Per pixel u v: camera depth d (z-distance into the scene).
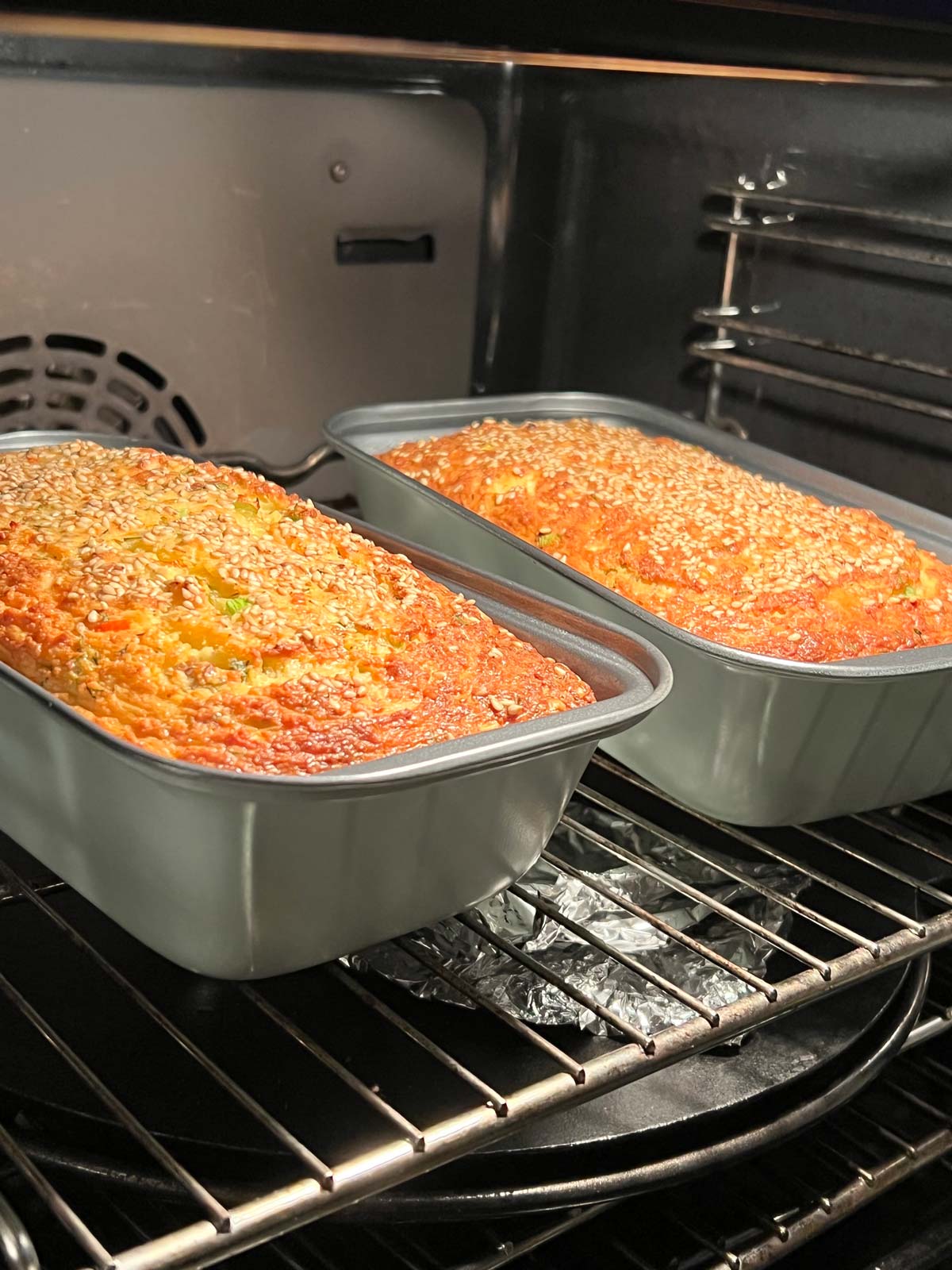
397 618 1.07
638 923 1.14
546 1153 0.94
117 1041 0.98
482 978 1.06
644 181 1.69
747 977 0.97
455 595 1.16
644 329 1.74
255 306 1.55
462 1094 0.96
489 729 0.99
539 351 1.80
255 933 0.90
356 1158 0.81
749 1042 1.06
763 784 1.17
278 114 1.49
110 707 0.94
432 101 1.59
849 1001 1.12
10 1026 0.99
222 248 1.50
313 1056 0.98
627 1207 1.13
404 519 1.47
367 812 0.87
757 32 1.11
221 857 0.86
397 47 1.19
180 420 1.54
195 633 0.99
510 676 1.05
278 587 1.06
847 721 1.13
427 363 1.71
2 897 1.07
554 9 1.00
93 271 1.42
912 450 1.52
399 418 1.64
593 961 1.09
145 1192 0.89
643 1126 0.96
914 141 1.42
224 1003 1.03
